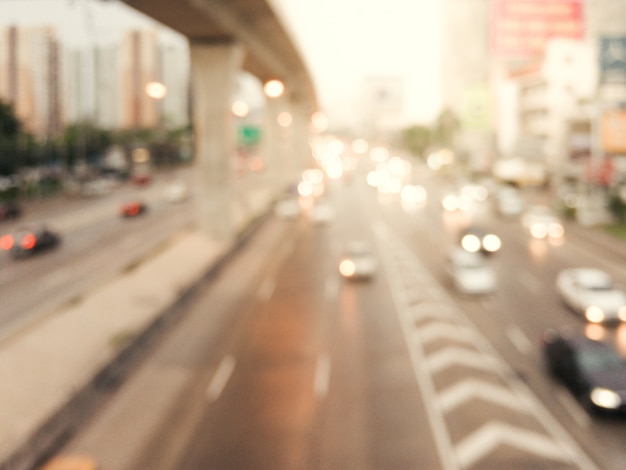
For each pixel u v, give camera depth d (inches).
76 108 2778.1
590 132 2170.3
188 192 2472.9
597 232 1537.9
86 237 1441.9
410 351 685.3
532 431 487.2
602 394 509.4
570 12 1766.7
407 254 1305.4
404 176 3646.7
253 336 754.8
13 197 2090.3
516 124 2861.7
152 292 913.5
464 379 598.5
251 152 5364.2
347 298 938.1
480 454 450.9
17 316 790.5
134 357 681.0
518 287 1003.9
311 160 3905.0
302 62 2301.9
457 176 3159.5
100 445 486.9
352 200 2481.5
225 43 1408.7
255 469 436.8
